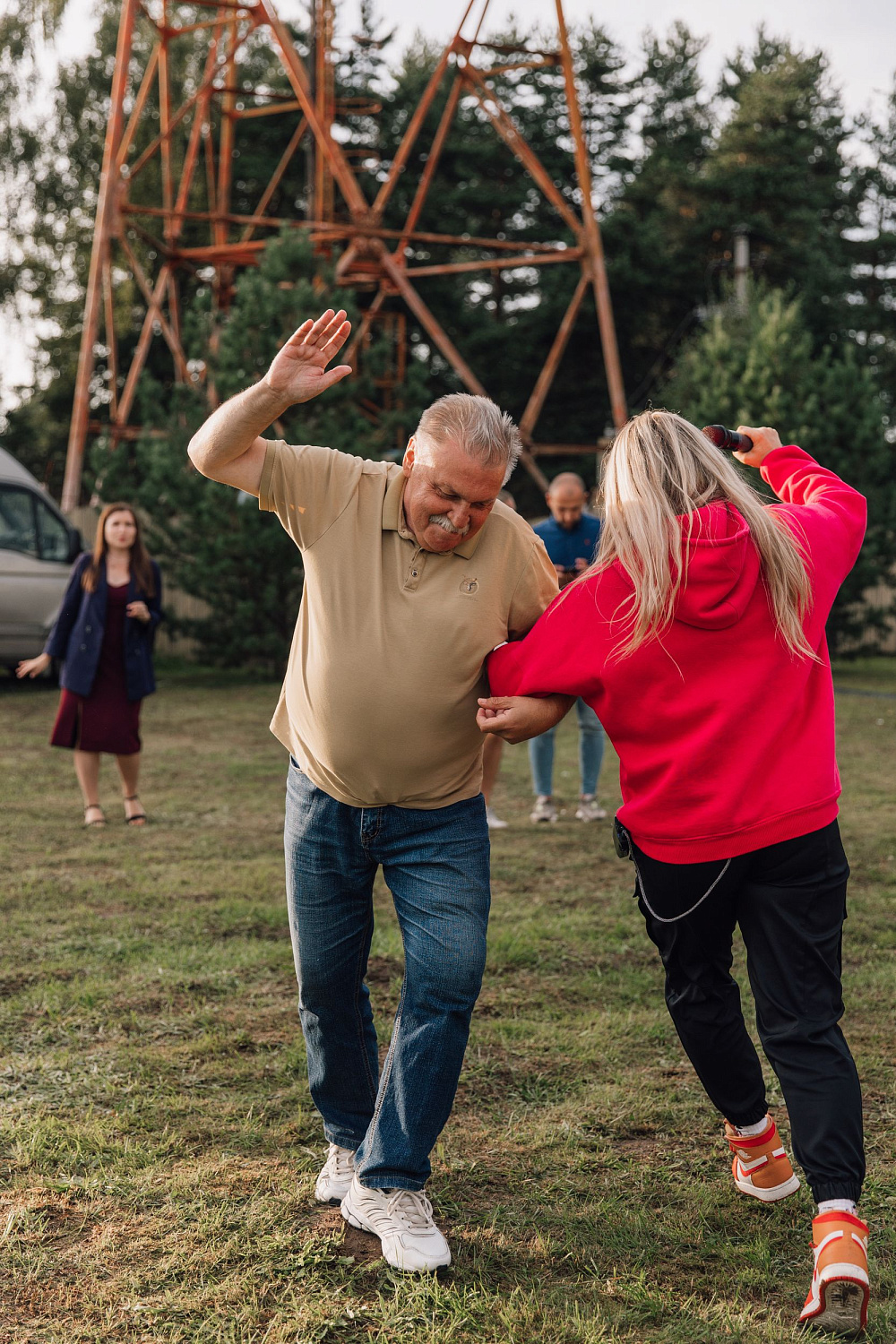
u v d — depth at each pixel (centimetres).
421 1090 238
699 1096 320
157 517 1517
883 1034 362
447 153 3459
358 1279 233
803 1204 265
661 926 241
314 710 239
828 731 231
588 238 1862
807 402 1694
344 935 253
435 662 233
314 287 1570
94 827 664
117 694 659
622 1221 256
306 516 235
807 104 3984
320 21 1975
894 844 632
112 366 1916
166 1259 238
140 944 442
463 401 225
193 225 2980
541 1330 216
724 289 2495
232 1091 318
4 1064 333
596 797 724
